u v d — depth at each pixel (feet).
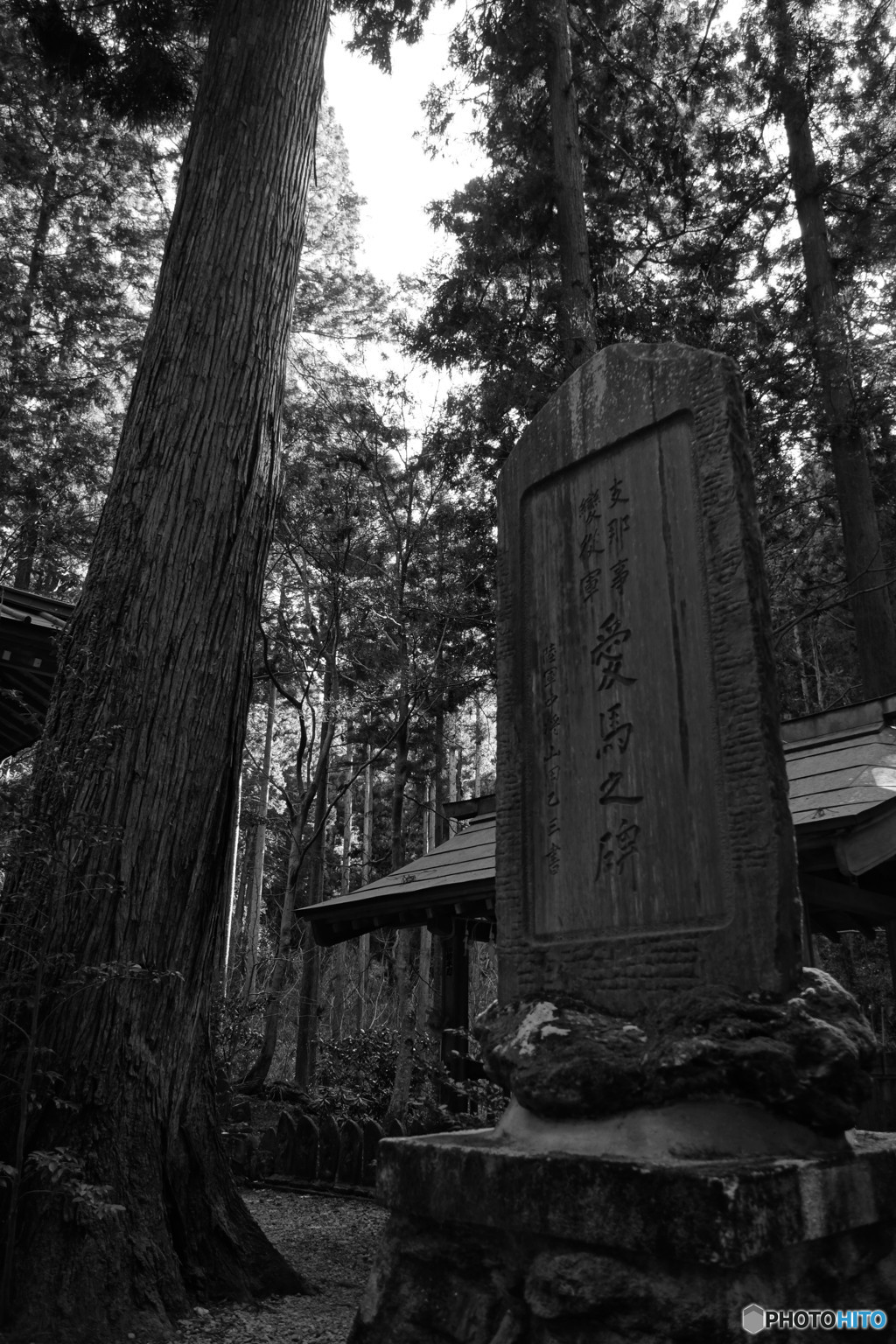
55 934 13.74
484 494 36.65
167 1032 14.48
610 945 10.64
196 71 28.63
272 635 40.68
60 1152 11.87
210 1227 14.19
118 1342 11.78
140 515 16.49
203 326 17.78
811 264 41.22
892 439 41.68
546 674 12.56
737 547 10.22
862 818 16.58
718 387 10.88
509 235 36.27
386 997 58.39
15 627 21.71
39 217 48.49
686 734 10.39
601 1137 8.77
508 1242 8.73
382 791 71.77
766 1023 8.71
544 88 35.63
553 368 36.01
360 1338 9.61
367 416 34.91
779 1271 7.38
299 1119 25.07
